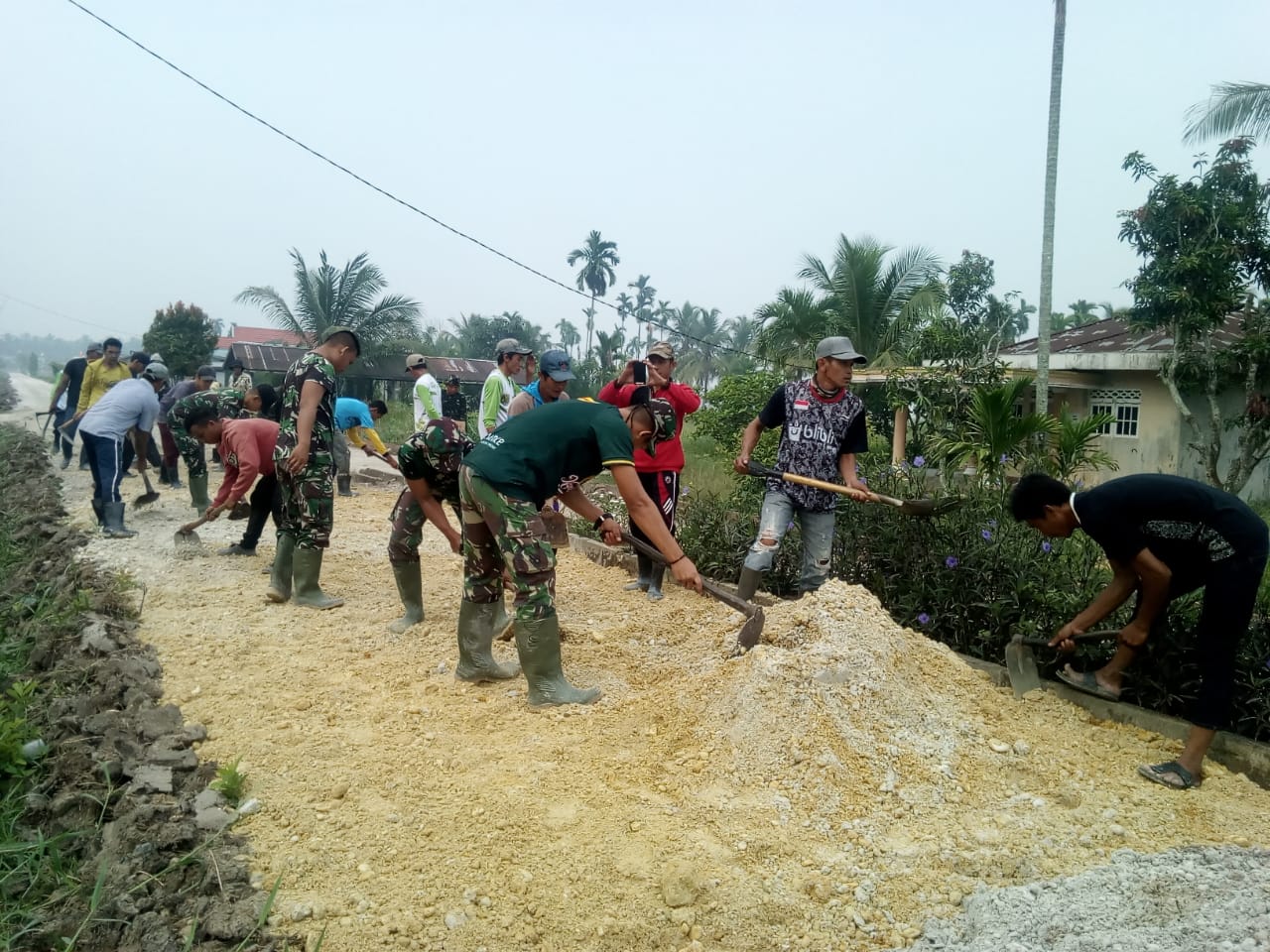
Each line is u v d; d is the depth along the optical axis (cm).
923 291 1894
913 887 313
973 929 291
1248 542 371
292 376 582
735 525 708
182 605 595
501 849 321
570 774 374
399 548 552
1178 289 1316
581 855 318
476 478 435
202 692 450
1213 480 1389
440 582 677
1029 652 464
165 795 349
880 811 356
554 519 759
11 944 274
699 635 536
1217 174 1320
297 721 422
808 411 558
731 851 325
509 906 293
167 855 309
